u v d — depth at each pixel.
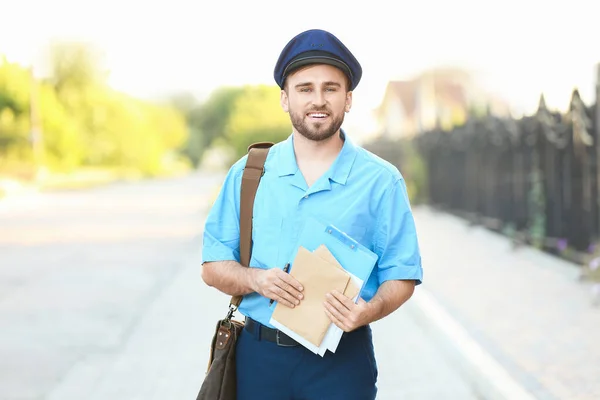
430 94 32.78
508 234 14.76
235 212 3.05
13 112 45.69
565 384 5.63
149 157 75.75
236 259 3.06
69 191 40.22
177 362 6.99
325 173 2.90
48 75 69.31
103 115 69.81
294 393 2.95
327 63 2.80
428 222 18.97
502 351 6.59
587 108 10.51
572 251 11.28
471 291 9.34
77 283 11.47
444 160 21.22
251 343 2.99
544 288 9.29
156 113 97.56
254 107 27.30
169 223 21.58
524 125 13.08
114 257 14.38
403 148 25.17
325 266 2.79
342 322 2.74
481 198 17.03
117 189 42.91
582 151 10.81
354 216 2.88
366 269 2.79
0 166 43.50
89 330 8.33
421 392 5.98
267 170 3.00
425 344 7.50
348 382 2.92
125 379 6.51
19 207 28.25
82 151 67.81
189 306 9.60
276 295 2.81
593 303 8.17
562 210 11.73
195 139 118.00
